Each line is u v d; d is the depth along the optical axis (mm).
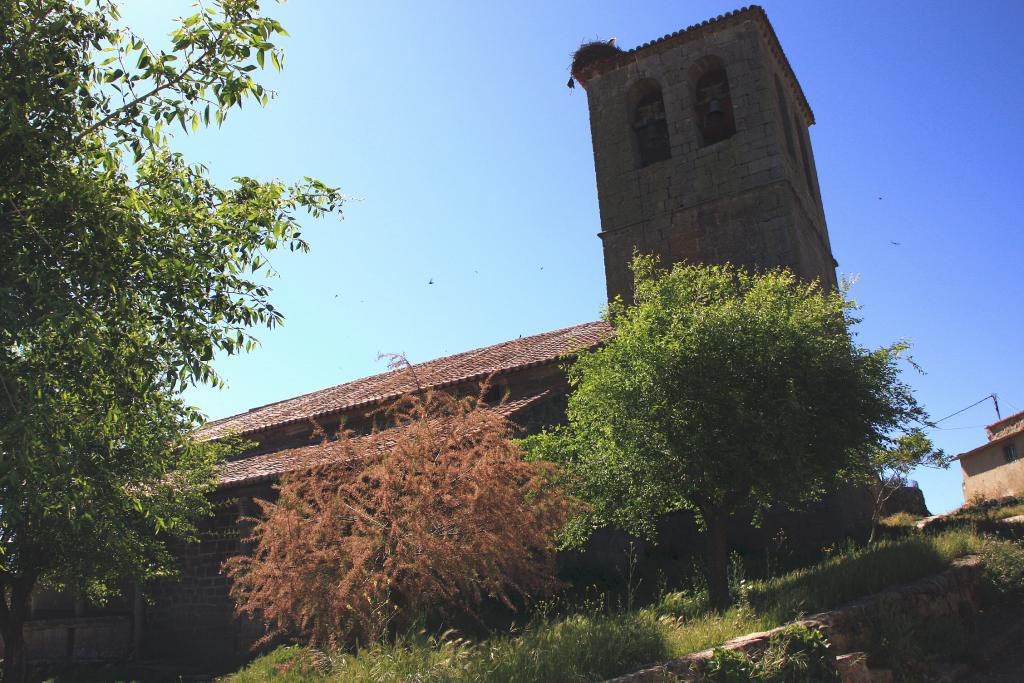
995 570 11688
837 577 9656
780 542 14844
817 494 13117
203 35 6832
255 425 20453
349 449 8055
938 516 19797
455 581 7355
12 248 6445
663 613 9555
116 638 16531
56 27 6594
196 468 13602
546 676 6062
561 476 9656
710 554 10531
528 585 7988
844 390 10562
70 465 7305
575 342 16625
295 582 7180
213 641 15477
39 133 6492
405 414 8984
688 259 18562
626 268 19281
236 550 15805
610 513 10609
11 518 7105
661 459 10109
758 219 18016
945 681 7617
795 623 7199
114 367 7234
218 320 7672
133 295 7113
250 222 7773
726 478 10062
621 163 20156
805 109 22906
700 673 6113
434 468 7434
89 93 6887
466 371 17609
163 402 9594
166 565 13758
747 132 18656
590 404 10828
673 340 10359
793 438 9797
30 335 6695
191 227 7543
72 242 6777
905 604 8938
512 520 7355
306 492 8047
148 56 6789
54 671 14969
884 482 15531
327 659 7535
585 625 7453
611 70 21016
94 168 7480
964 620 10078
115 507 10500
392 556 7152
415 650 6805
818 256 19828
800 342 10469
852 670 6918
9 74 6375
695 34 19859
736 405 9672
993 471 29516
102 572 12352
